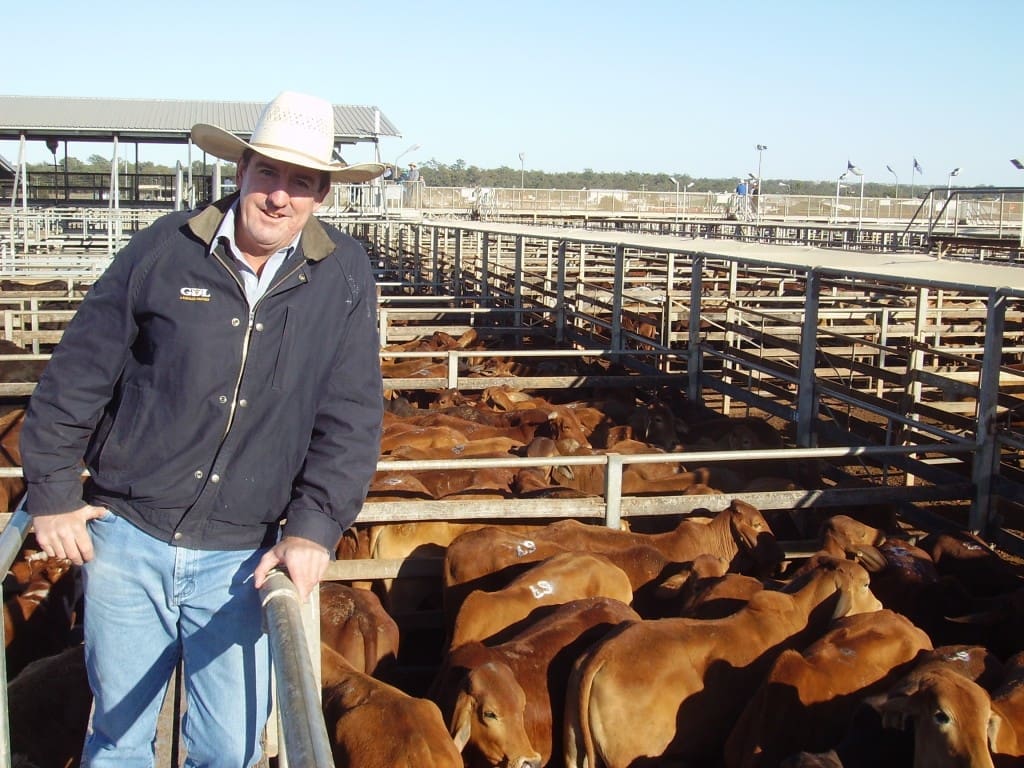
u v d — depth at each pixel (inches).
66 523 101.0
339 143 1616.6
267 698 111.0
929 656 201.8
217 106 1664.6
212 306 100.3
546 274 951.0
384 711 167.9
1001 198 1037.2
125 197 1907.0
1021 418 487.8
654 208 1939.0
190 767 110.7
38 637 234.2
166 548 104.1
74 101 1621.6
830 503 303.1
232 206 101.7
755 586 229.1
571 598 230.4
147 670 108.3
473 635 221.0
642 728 188.2
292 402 103.7
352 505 105.0
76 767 174.9
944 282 310.8
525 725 195.3
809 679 189.3
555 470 349.1
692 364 494.9
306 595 99.8
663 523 322.7
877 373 432.8
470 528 284.5
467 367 544.1
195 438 101.9
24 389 467.2
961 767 158.4
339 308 105.1
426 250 1187.9
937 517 318.3
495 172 4616.1
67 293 779.4
